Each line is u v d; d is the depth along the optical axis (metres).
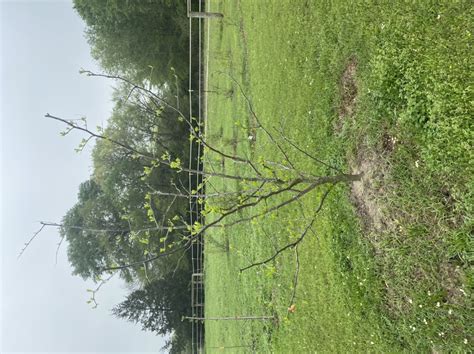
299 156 7.88
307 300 7.40
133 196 26.67
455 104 4.26
